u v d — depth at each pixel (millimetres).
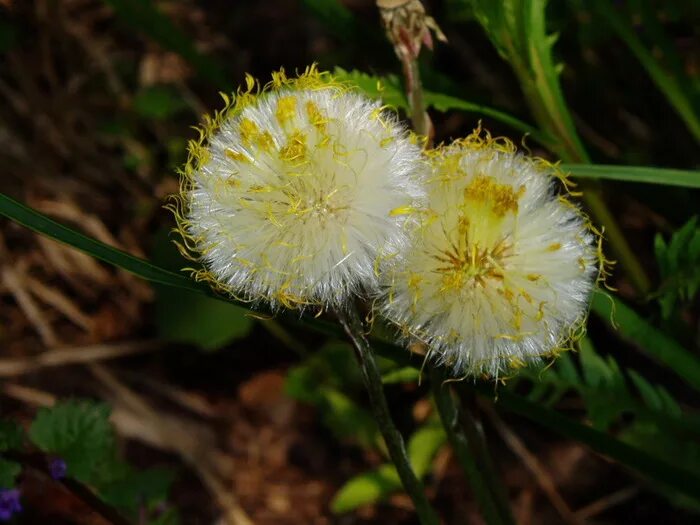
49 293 176
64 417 119
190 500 156
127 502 123
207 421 165
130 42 203
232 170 76
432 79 128
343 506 143
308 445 163
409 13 88
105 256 83
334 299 78
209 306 164
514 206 80
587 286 84
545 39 114
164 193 185
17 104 190
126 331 175
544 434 158
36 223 82
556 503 152
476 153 85
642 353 155
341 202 76
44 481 144
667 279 115
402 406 157
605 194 148
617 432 146
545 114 119
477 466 101
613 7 140
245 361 171
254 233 75
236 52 204
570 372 119
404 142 78
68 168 189
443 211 80
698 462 128
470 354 81
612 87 173
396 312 81
